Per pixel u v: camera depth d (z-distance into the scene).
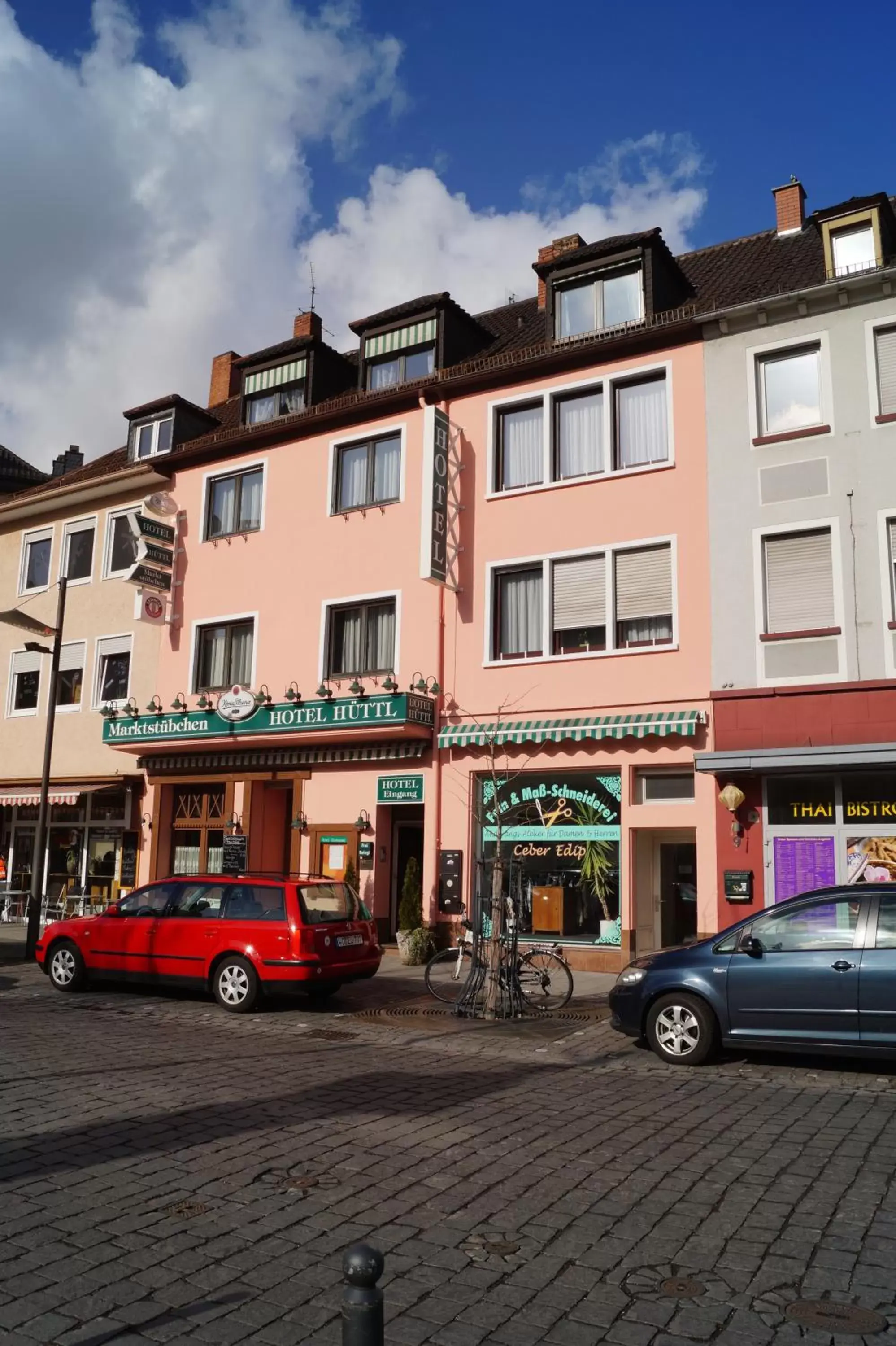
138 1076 8.47
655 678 16.00
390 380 20.53
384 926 18.50
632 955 15.56
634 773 16.02
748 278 18.25
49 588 25.17
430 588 18.55
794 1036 8.89
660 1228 5.03
